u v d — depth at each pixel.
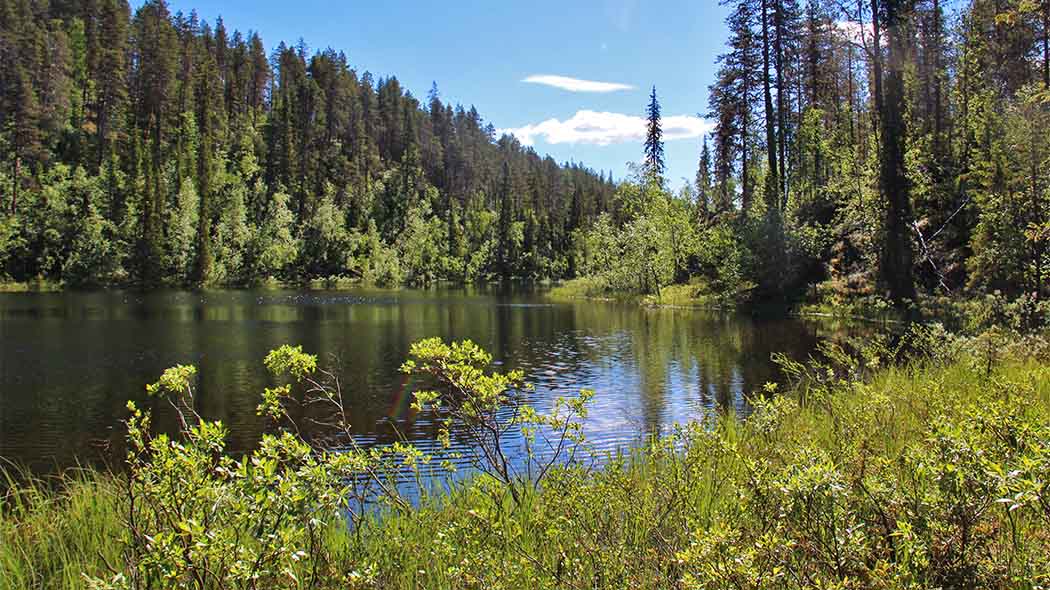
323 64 119.75
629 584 3.12
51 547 4.77
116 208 66.75
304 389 15.94
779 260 33.50
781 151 38.31
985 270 23.42
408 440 11.12
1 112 69.81
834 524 2.75
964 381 8.23
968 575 2.79
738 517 3.48
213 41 118.00
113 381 17.00
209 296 52.09
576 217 107.12
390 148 125.81
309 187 94.06
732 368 18.02
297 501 2.82
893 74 28.92
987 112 28.73
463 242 99.62
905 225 27.83
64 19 100.69
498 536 3.76
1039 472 2.65
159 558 2.58
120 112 84.69
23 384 16.64
